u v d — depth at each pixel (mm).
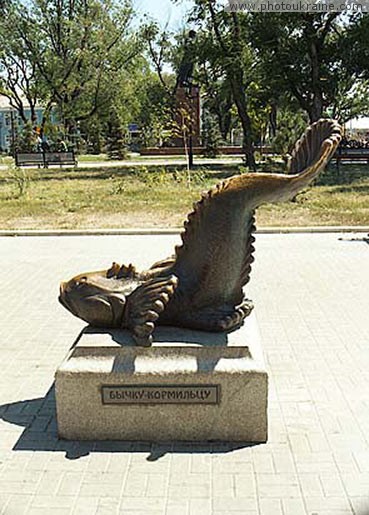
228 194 3926
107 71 37469
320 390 4758
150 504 3402
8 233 11844
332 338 5914
